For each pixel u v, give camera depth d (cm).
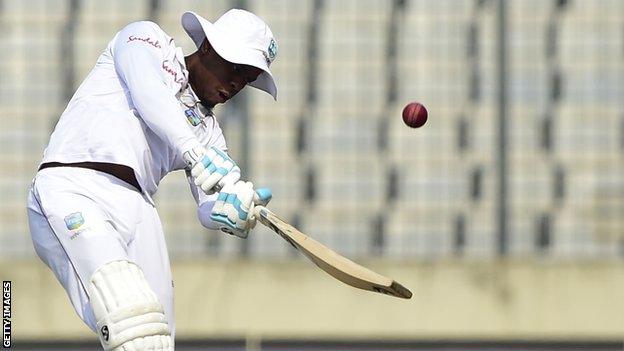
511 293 3281
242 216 1769
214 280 3247
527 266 3288
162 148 1805
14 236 3272
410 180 3334
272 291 3244
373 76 3338
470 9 3353
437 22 3350
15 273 3172
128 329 1670
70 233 1719
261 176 3319
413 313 3266
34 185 1773
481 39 3356
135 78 1748
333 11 3334
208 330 3234
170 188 3278
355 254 3316
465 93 3347
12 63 3309
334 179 3328
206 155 1759
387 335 3256
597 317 3284
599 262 3288
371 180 3328
